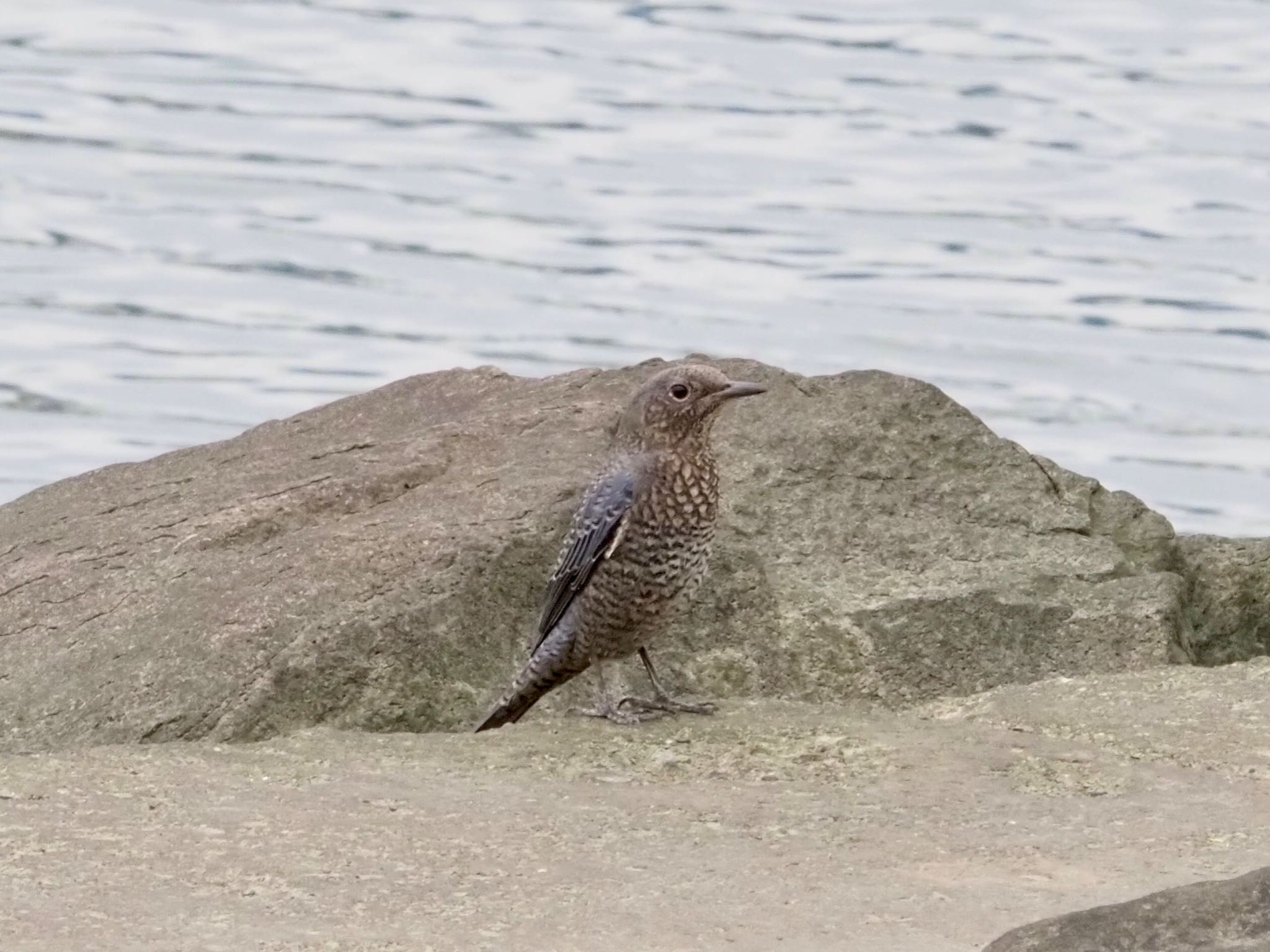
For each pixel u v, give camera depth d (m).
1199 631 23.45
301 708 19.48
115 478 24.66
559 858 14.59
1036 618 21.86
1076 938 12.24
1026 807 15.88
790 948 12.82
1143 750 17.45
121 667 20.02
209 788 16.05
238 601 20.44
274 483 23.42
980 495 23.42
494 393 25.42
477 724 19.92
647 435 18.94
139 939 12.81
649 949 12.83
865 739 17.91
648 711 19.06
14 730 19.56
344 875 14.12
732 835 15.20
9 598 21.81
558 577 19.20
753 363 24.78
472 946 12.84
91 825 15.02
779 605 21.70
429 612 20.17
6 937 12.79
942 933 13.06
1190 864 14.47
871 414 23.83
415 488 22.77
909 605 21.73
